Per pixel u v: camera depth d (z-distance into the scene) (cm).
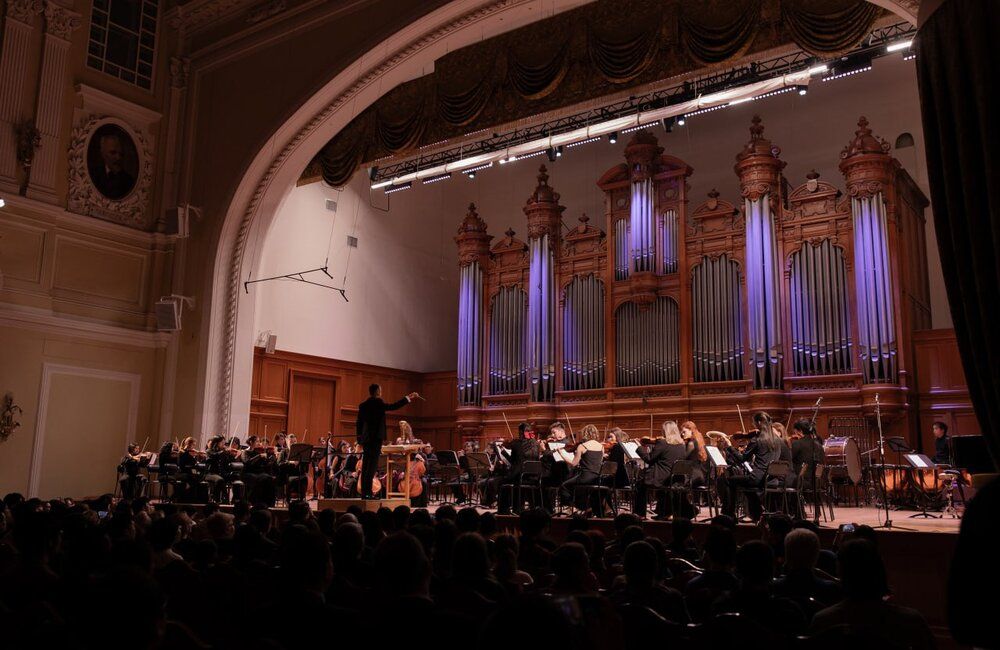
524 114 1280
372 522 591
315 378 1855
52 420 1431
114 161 1565
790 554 435
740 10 1100
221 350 1555
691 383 1590
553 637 136
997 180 467
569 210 2059
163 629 224
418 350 2112
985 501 189
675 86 1423
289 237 1809
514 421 1795
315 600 321
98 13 1565
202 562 504
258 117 1537
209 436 1515
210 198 1590
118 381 1534
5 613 314
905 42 1143
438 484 1445
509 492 1095
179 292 1588
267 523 624
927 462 1031
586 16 1225
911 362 1412
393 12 1375
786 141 1777
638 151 1694
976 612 182
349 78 1421
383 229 2048
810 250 1509
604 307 1725
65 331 1458
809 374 1475
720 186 1842
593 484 1030
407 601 288
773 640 298
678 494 1004
